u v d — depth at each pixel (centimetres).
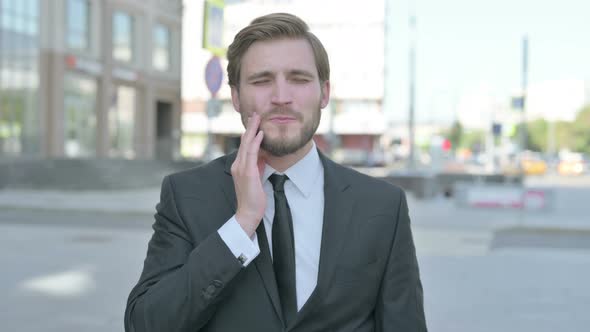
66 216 1415
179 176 152
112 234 1077
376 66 5397
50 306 568
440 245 1007
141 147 3275
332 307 138
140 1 3194
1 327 500
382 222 148
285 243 141
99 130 2917
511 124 2266
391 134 7531
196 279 129
